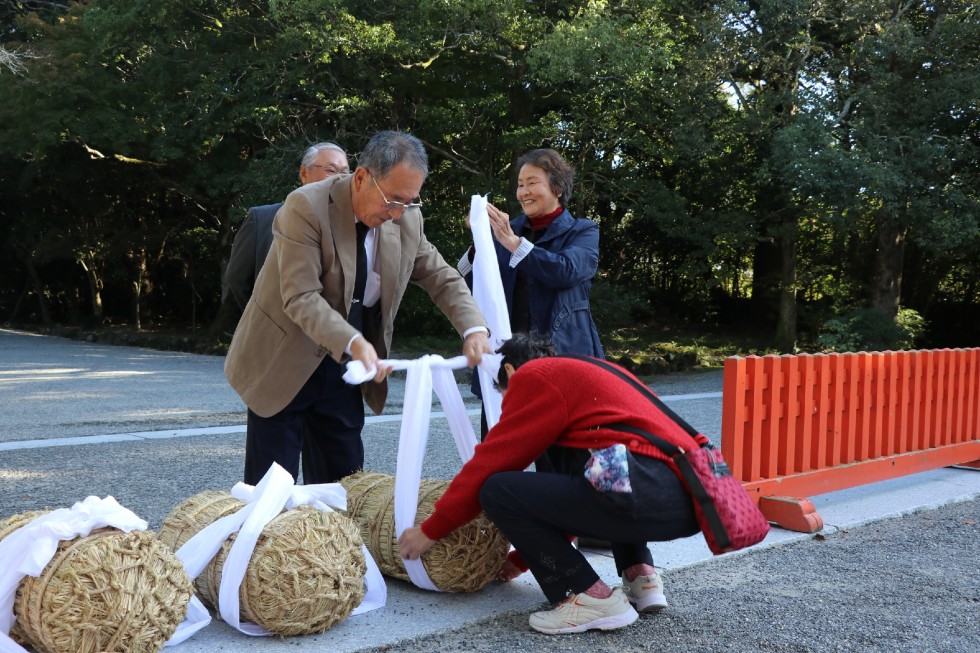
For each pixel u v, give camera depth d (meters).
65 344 20.98
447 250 16.50
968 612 3.08
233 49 16.17
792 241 18.16
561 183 3.61
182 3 15.98
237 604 2.59
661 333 21.17
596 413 2.68
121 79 18.28
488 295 3.41
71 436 7.12
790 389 4.49
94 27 15.84
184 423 8.01
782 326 18.42
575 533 2.71
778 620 2.95
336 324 2.83
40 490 4.98
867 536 4.22
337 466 3.48
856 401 4.95
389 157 2.84
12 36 23.91
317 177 3.67
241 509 2.69
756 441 4.33
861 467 4.96
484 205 3.46
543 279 3.40
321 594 2.59
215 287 26.02
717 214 16.55
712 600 3.16
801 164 13.40
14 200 26.47
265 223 3.45
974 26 13.92
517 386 2.77
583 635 2.76
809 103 14.55
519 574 3.27
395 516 3.03
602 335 18.36
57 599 2.21
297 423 3.23
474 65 16.03
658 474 2.59
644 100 15.23
